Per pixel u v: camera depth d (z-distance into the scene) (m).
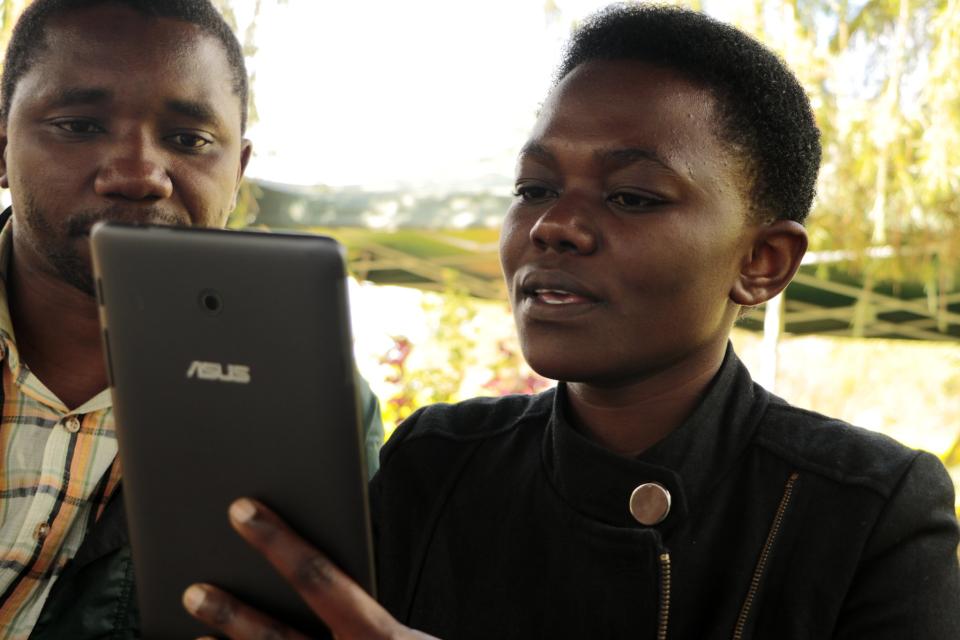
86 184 1.40
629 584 1.04
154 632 0.98
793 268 1.12
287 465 0.89
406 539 1.20
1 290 1.50
